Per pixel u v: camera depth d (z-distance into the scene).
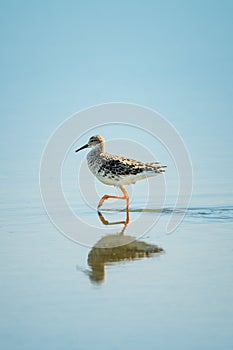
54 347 8.69
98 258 12.41
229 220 15.14
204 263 11.95
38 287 10.77
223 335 8.98
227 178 19.50
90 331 9.12
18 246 13.22
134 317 9.55
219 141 24.45
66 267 11.85
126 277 11.25
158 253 12.70
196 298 10.20
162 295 10.37
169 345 8.71
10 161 22.23
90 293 10.49
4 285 10.87
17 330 9.17
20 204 16.89
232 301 10.08
